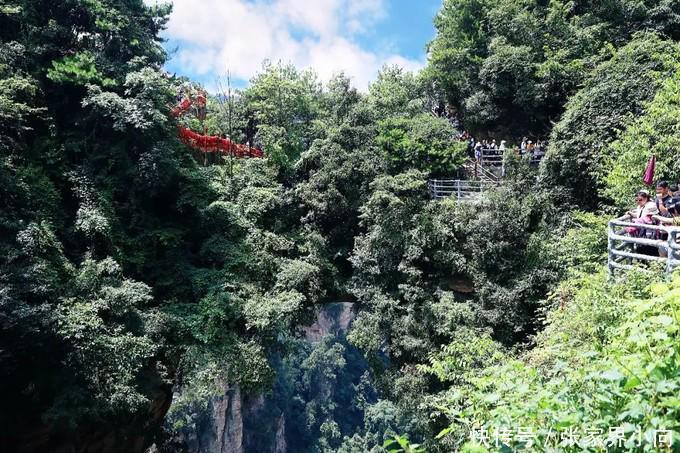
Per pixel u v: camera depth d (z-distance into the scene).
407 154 20.52
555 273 14.84
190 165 19.72
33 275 12.18
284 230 20.19
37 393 12.80
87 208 15.53
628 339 3.40
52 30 17.44
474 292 17.33
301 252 19.27
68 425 12.41
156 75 17.67
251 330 16.31
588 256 12.63
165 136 18.17
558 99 24.91
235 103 26.09
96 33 18.81
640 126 13.34
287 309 15.83
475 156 23.86
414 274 16.53
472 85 27.53
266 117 24.55
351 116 21.44
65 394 11.93
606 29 25.06
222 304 15.64
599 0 26.08
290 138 23.73
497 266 16.34
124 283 14.52
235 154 23.33
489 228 16.42
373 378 17.83
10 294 11.66
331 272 19.09
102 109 16.73
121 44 19.00
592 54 24.70
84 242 15.66
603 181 14.68
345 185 19.78
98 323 12.47
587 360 4.66
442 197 19.91
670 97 13.01
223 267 17.52
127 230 17.06
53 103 17.61
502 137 27.33
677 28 24.22
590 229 13.93
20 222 13.16
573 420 3.10
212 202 18.45
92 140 17.34
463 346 10.89
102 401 12.05
